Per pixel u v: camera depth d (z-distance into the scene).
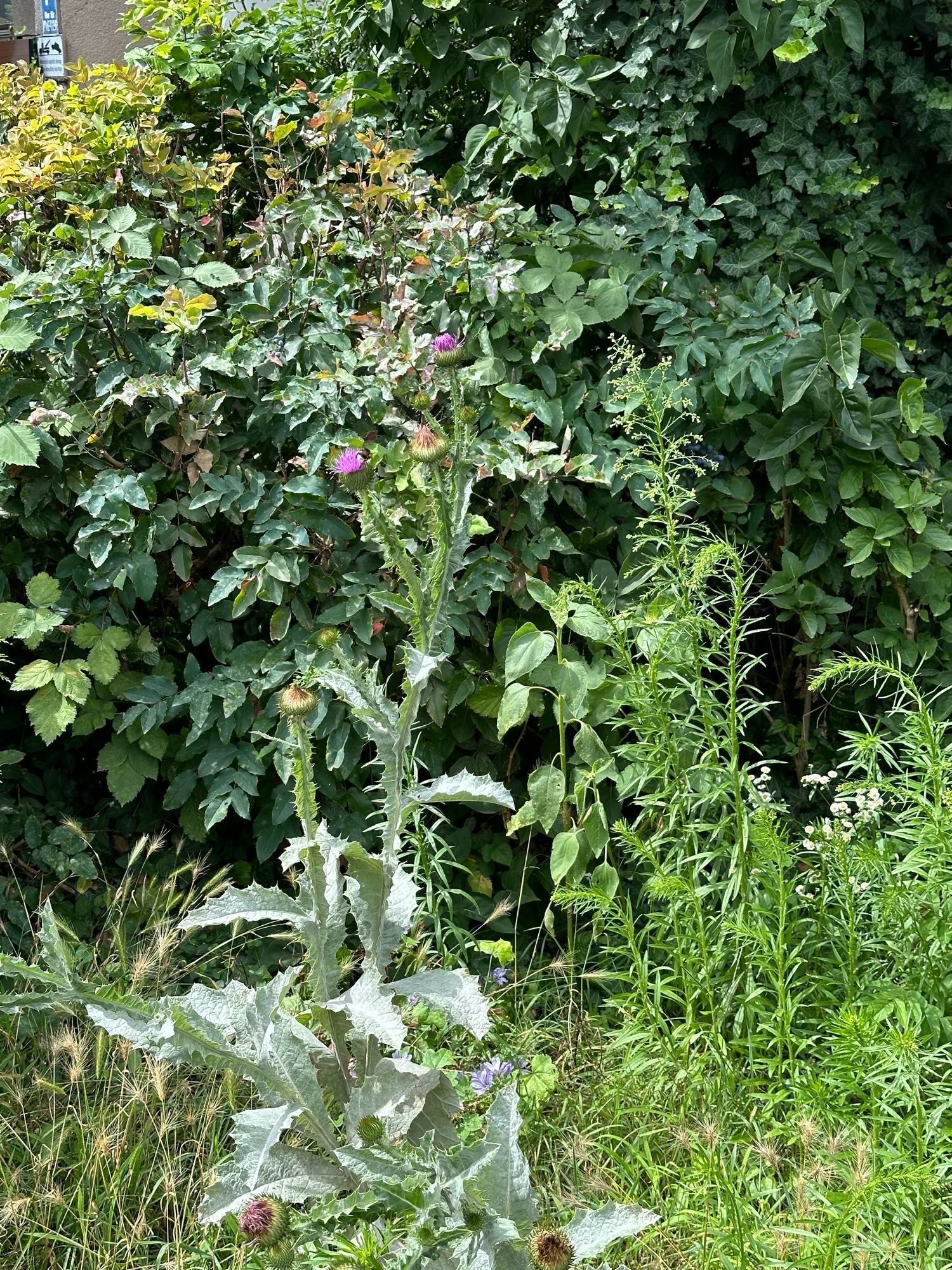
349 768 3.30
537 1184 2.68
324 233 3.64
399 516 3.33
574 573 3.67
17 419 3.43
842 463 3.76
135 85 3.78
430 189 4.04
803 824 3.84
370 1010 2.01
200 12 4.18
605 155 4.05
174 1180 2.63
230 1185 1.90
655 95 4.05
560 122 3.89
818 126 4.13
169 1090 2.88
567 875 3.21
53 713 3.29
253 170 4.22
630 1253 2.46
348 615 3.33
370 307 3.74
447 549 2.18
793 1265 2.22
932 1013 2.67
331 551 3.42
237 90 4.16
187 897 3.21
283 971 3.33
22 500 3.46
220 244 3.79
